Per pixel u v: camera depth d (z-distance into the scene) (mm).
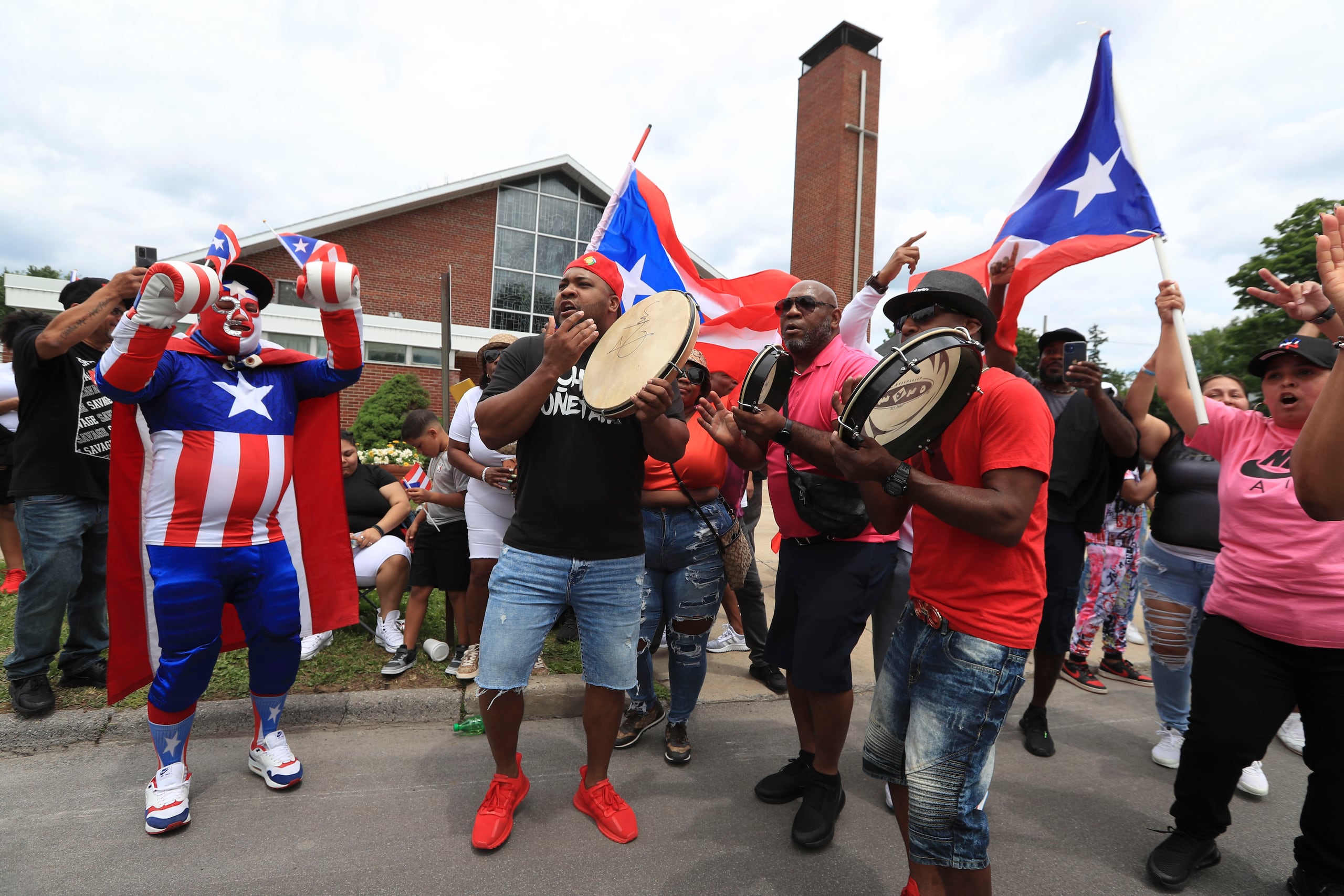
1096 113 3543
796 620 2879
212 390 2592
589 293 2572
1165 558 3430
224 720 3299
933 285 1900
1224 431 2764
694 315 2199
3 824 2508
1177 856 2492
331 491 3057
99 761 2984
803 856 2520
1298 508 2359
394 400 14977
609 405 2211
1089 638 4660
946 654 1845
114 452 2662
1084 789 3186
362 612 4859
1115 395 3617
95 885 2186
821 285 2895
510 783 2627
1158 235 3238
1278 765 3543
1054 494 3494
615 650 2588
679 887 2303
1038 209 3709
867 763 2133
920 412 1661
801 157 21719
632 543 2596
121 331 2260
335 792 2814
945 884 1862
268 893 2174
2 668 3576
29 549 3188
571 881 2307
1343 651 2285
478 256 19047
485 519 3686
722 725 3711
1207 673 2510
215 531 2586
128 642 2717
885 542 2707
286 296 16844
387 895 2188
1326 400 1817
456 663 3918
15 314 3402
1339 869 2311
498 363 2650
